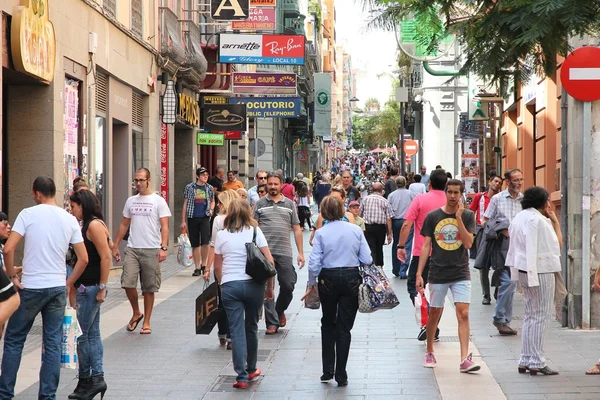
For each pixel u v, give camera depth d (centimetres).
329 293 1691
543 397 1551
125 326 2375
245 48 5216
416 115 10438
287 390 1647
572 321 2244
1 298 1150
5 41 2477
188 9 5388
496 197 2402
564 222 2281
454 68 1469
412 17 1390
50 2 2852
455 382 1686
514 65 1364
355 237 1703
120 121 3906
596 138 2188
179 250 2964
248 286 1691
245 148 7862
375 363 1889
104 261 1590
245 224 1716
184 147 5403
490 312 2609
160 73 4575
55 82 2878
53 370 1470
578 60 2112
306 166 15862
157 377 1762
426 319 2141
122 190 4003
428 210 2228
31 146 2847
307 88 10806
